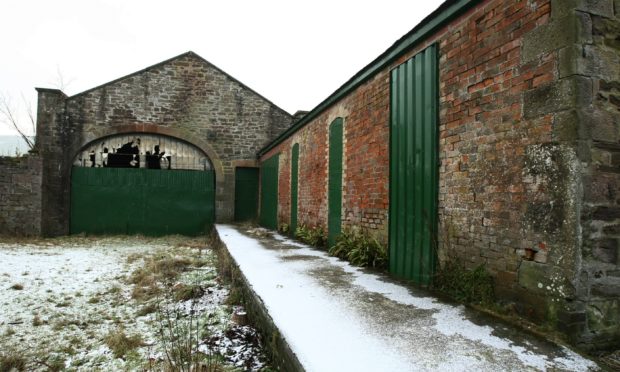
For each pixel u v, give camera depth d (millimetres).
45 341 4023
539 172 2867
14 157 12039
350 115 6645
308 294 3873
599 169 2654
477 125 3553
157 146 14008
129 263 8281
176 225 13945
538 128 2887
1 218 11734
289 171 10773
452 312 3275
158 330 4266
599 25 2727
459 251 3762
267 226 13203
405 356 2383
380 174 5488
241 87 14820
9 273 6879
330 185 7527
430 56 4305
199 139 14320
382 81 5508
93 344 3951
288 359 2541
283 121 15172
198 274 6910
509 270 3137
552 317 2715
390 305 3479
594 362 2326
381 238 5410
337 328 2879
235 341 3676
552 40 2783
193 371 2951
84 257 8938
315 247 7691
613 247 2678
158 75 14016
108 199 13336
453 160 3889
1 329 4332
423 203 4348
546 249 2793
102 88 13391
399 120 4945
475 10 3629
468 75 3697
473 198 3582
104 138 13438
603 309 2648
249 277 4656
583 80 2637
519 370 2211
